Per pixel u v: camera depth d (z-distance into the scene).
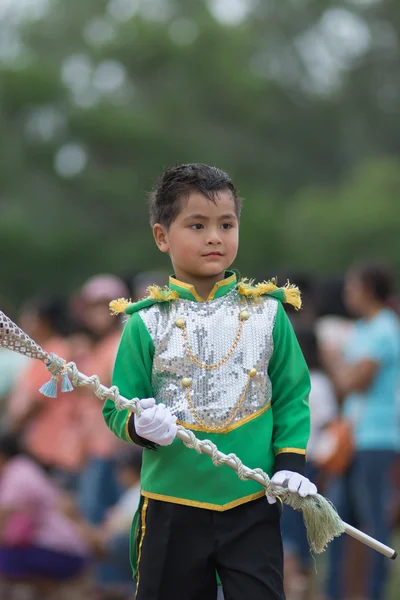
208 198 8.11
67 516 15.72
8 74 77.25
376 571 14.88
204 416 8.05
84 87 83.62
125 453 16.39
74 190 77.44
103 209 77.06
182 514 8.02
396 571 17.94
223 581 8.02
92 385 7.90
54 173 78.12
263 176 84.44
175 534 8.04
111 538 15.56
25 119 80.06
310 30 98.31
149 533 8.13
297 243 70.88
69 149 79.69
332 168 90.62
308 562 14.38
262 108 85.38
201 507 7.99
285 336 8.30
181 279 8.36
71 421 17.16
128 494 15.75
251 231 72.19
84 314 17.33
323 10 97.81
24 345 7.88
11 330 7.86
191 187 8.15
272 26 97.69
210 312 8.22
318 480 14.43
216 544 8.00
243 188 76.94
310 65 96.12
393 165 74.31
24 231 72.69
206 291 8.34
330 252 68.88
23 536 15.29
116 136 76.69
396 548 18.59
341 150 91.12
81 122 76.88
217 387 8.09
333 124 90.62
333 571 15.21
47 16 88.31
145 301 8.30
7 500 15.32
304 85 94.25
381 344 14.52
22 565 15.29
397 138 93.69
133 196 76.25
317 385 14.48
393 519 16.38
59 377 8.00
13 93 77.25
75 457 16.98
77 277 74.19
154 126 78.31
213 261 8.15
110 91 83.56
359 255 68.44
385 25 97.75
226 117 84.81
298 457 8.06
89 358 16.59
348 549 15.01
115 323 16.55
